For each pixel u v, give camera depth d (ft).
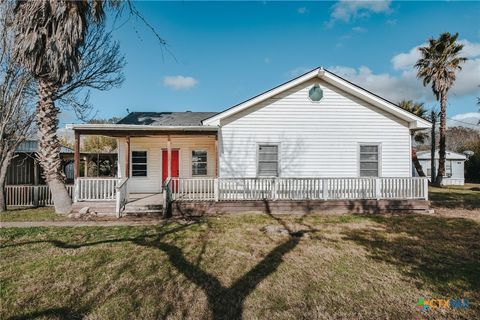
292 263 18.02
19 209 39.68
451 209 39.24
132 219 31.60
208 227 27.61
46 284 14.80
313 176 39.60
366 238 24.04
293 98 39.68
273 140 39.40
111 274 16.07
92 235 24.49
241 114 39.09
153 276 15.87
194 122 48.42
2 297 13.39
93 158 79.77
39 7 29.66
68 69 33.17
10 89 35.45
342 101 40.09
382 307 12.74
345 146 40.01
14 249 20.48
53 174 36.11
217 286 14.69
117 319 11.66
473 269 17.10
